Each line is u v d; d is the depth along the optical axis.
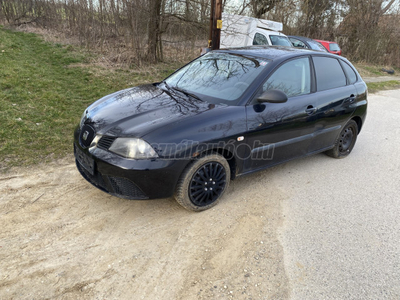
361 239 3.01
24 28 14.21
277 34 10.45
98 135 2.85
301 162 4.70
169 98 3.36
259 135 3.30
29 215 2.91
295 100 3.64
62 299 2.10
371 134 6.30
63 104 5.83
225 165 3.17
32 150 4.04
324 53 4.32
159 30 9.89
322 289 2.38
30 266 2.35
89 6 10.60
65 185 3.44
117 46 10.31
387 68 19.92
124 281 2.30
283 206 3.47
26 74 7.20
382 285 2.46
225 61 3.88
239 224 3.08
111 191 2.83
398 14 20.83
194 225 3.01
